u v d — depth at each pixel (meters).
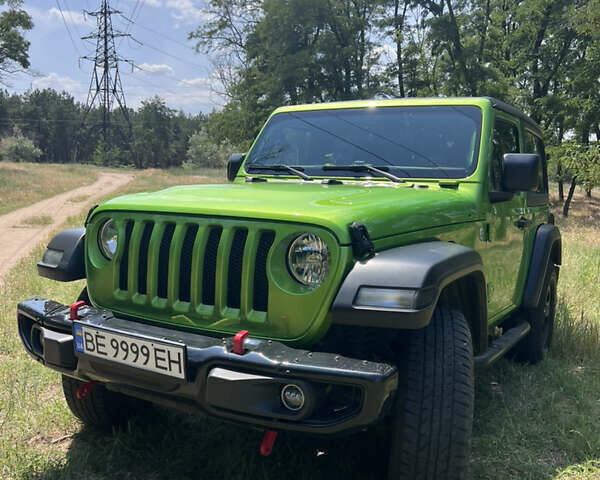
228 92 31.16
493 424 3.46
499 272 3.67
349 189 3.02
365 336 2.47
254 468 2.88
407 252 2.35
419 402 2.31
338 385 2.26
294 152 3.81
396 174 3.42
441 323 2.43
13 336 5.12
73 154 139.75
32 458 3.00
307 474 2.81
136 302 2.65
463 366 2.36
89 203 25.45
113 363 2.46
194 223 2.50
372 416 2.06
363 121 3.77
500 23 27.50
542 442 3.31
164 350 2.31
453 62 26.00
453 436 2.29
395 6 27.47
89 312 2.71
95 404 3.20
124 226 2.72
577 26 21.53
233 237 2.42
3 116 134.88
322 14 26.69
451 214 2.95
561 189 33.88
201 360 2.25
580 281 7.34
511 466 3.05
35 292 6.97
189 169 84.38
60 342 2.66
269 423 2.15
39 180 42.66
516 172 3.19
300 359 2.13
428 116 3.64
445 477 2.31
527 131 4.48
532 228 4.46
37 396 3.83
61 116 139.00
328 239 2.24
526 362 4.55
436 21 25.14
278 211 2.35
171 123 132.50
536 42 26.44
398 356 2.47
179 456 3.07
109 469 2.94
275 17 26.64
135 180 51.62
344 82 28.16
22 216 19.25
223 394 2.19
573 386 4.08
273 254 2.32
